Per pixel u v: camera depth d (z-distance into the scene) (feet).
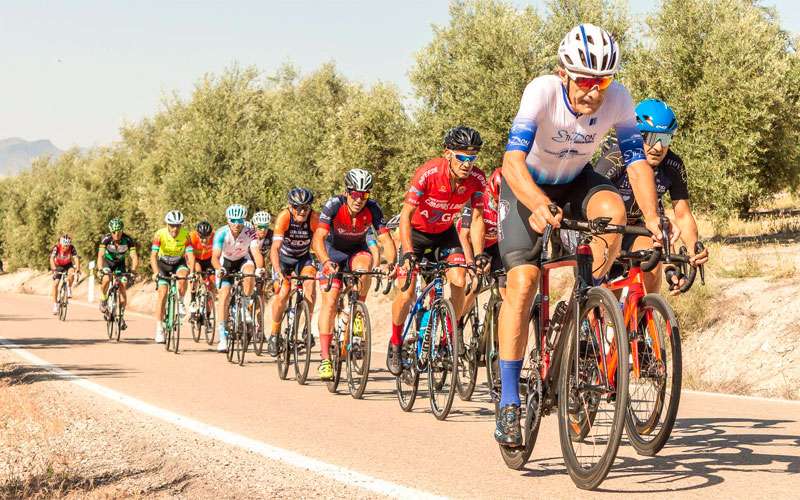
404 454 18.95
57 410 26.55
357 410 26.58
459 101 74.28
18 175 242.37
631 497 14.24
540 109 15.53
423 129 94.07
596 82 14.83
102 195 157.28
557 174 16.66
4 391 30.83
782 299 37.11
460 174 25.68
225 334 46.19
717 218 63.36
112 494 16.47
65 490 17.34
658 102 20.12
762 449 18.37
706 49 63.46
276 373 38.19
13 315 89.30
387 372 39.06
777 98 62.59
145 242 136.46
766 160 66.33
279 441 20.66
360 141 100.83
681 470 16.26
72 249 81.92
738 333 37.04
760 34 63.05
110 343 54.49
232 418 24.43
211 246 53.01
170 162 124.06
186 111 123.34
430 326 25.52
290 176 115.85
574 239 16.21
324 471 16.94
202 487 16.31
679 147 63.52
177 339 47.65
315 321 37.22
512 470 16.98
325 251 31.04
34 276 212.64
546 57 70.64
